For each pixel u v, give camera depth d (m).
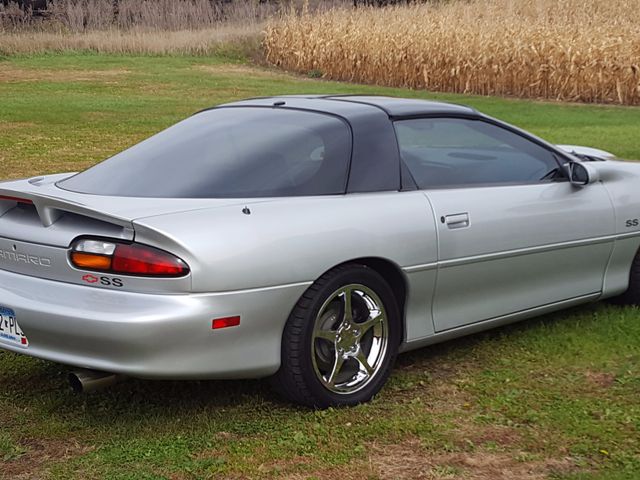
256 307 3.46
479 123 4.55
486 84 23.27
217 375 3.45
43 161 10.97
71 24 34.31
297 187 3.76
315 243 3.60
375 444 3.44
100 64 28.45
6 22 33.78
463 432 3.55
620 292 5.10
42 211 3.57
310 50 27.50
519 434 3.53
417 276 3.99
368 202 3.86
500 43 23.00
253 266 3.42
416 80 24.67
